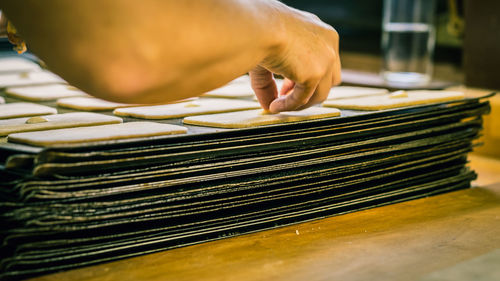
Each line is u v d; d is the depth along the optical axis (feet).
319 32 1.59
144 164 1.48
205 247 1.56
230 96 2.66
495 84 3.24
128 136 1.54
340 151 1.85
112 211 1.42
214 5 1.20
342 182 1.86
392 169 2.00
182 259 1.47
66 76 1.15
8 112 2.12
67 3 1.03
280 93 1.92
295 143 1.71
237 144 1.60
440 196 2.12
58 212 1.35
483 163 2.85
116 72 1.13
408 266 1.41
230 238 1.64
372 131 1.89
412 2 4.55
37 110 2.19
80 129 1.65
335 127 1.80
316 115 1.89
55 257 1.36
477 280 1.21
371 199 1.93
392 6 4.55
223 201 1.62
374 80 3.61
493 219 1.82
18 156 1.29
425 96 2.29
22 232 1.31
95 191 1.39
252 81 1.87
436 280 1.22
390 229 1.72
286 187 1.74
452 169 2.21
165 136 1.50
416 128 2.04
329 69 1.65
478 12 3.29
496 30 3.21
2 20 2.36
